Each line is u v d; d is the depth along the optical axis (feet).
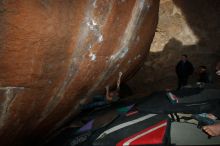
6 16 6.53
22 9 6.88
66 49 9.47
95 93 15.06
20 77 7.84
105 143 9.10
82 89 12.98
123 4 12.33
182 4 29.09
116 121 10.55
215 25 28.17
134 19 14.06
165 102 11.36
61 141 10.75
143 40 16.99
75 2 9.04
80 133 10.59
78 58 10.57
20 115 9.17
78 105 14.15
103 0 10.56
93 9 10.09
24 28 7.11
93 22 10.34
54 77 9.69
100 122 10.98
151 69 28.43
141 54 18.61
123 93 22.48
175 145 8.48
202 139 8.87
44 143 12.93
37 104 9.84
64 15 8.53
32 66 8.09
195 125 9.77
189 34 28.60
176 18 29.14
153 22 17.65
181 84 24.97
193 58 28.04
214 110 10.52
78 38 9.85
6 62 7.07
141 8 14.28
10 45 6.93
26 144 12.32
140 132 9.27
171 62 28.40
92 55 11.44
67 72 10.39
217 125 8.93
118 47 13.84
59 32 8.54
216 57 27.53
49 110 11.25
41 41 7.93
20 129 10.09
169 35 29.01
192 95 11.77
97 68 12.80
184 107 10.80
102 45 11.88
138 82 27.94
